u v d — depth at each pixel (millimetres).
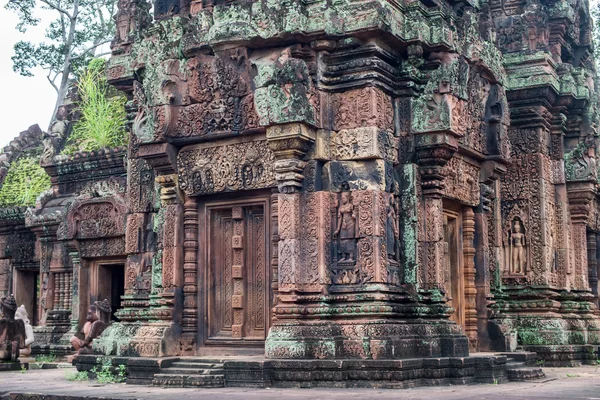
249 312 15055
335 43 14430
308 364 12969
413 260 14664
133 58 16719
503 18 20641
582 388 12656
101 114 26922
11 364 18125
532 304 19422
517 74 19859
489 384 13609
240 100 14922
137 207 17328
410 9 15172
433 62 15297
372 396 11227
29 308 25297
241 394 11727
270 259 14820
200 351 15266
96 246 21078
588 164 21062
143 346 15094
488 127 17641
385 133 14453
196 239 15602
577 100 20984
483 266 17250
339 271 14000
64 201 23469
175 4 17375
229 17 14898
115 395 11680
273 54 14711
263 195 14992
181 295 15445
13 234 25094
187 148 15625
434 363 13375
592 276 24438
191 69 15438
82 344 18234
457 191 16250
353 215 14016
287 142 13969
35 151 30984
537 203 19828
